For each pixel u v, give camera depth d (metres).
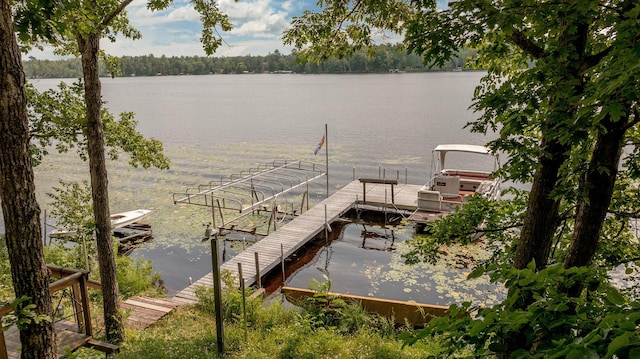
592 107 2.77
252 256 13.68
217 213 19.19
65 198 11.62
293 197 21.61
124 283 11.26
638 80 2.49
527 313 1.81
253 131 41.66
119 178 25.20
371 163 28.52
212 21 7.97
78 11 5.30
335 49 6.98
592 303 2.13
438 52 3.83
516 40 4.21
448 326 1.96
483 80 6.04
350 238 16.89
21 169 4.04
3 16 3.80
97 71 7.03
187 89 115.31
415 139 35.84
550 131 3.47
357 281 13.07
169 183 24.05
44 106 9.60
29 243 4.15
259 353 7.05
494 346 1.86
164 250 15.53
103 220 7.24
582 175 3.76
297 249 15.72
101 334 7.74
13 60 3.89
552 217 4.46
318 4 6.60
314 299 9.70
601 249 5.23
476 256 13.95
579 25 3.53
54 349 4.46
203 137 38.88
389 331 8.70
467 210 6.30
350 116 50.12
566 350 1.47
